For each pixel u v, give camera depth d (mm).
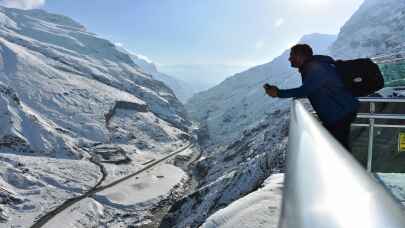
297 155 986
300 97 3070
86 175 140250
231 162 141000
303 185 747
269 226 5824
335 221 549
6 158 139000
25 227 95188
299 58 3176
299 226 579
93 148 185125
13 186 120625
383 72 4703
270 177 8594
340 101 2867
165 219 77500
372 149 4770
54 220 99125
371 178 740
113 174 146875
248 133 182125
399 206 607
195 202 78750
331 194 653
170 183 139375
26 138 162875
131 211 112125
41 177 129875
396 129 4719
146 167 166875
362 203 597
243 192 68062
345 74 3211
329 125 2922
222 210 7605
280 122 154625
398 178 4184
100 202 116000
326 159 846
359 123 4863
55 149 164750
